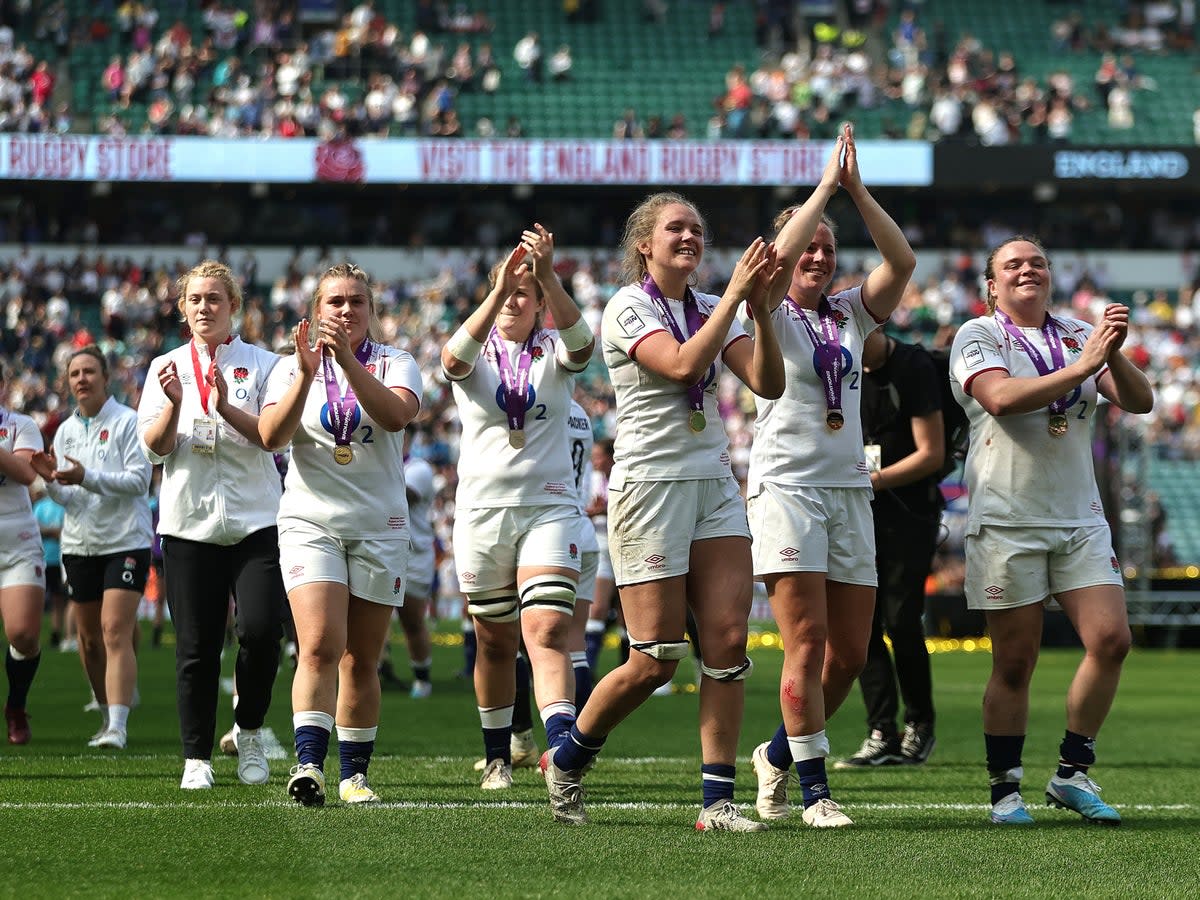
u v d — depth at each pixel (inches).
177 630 517.7
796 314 453.1
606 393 2301.9
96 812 454.9
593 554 616.4
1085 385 463.8
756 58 2945.4
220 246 2667.3
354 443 473.1
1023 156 2571.4
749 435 2194.9
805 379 447.2
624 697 422.9
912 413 617.3
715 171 2568.9
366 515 474.6
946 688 1130.7
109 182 2529.5
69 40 2815.0
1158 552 1914.4
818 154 2571.4
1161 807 502.6
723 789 428.1
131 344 2440.9
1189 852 398.6
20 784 528.4
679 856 382.9
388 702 931.3
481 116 2795.3
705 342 394.3
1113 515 1672.0
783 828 435.2
